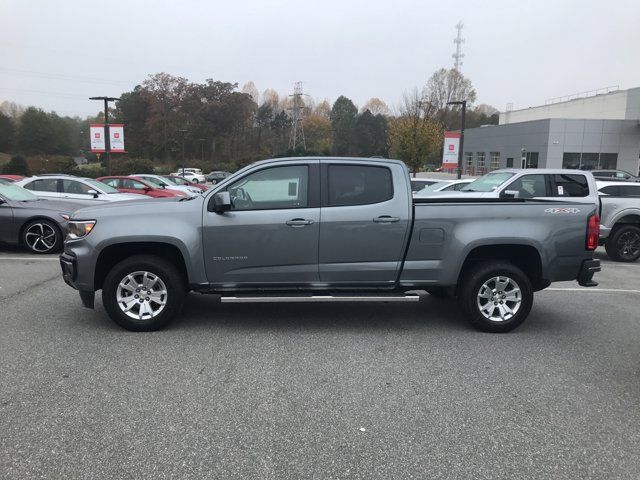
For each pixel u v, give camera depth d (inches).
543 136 1790.1
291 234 219.3
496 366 191.3
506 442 137.6
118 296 220.7
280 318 248.7
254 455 129.3
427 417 150.6
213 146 3860.7
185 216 219.1
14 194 444.8
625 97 1998.0
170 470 122.3
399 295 224.2
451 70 2915.8
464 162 2394.2
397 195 223.5
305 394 164.4
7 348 202.1
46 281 321.7
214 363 189.2
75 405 154.2
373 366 189.0
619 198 452.1
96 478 118.8
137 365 186.1
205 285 222.5
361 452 131.5
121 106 3885.3
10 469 121.5
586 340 224.1
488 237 223.5
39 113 3681.1
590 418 151.7
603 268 419.8
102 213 221.3
